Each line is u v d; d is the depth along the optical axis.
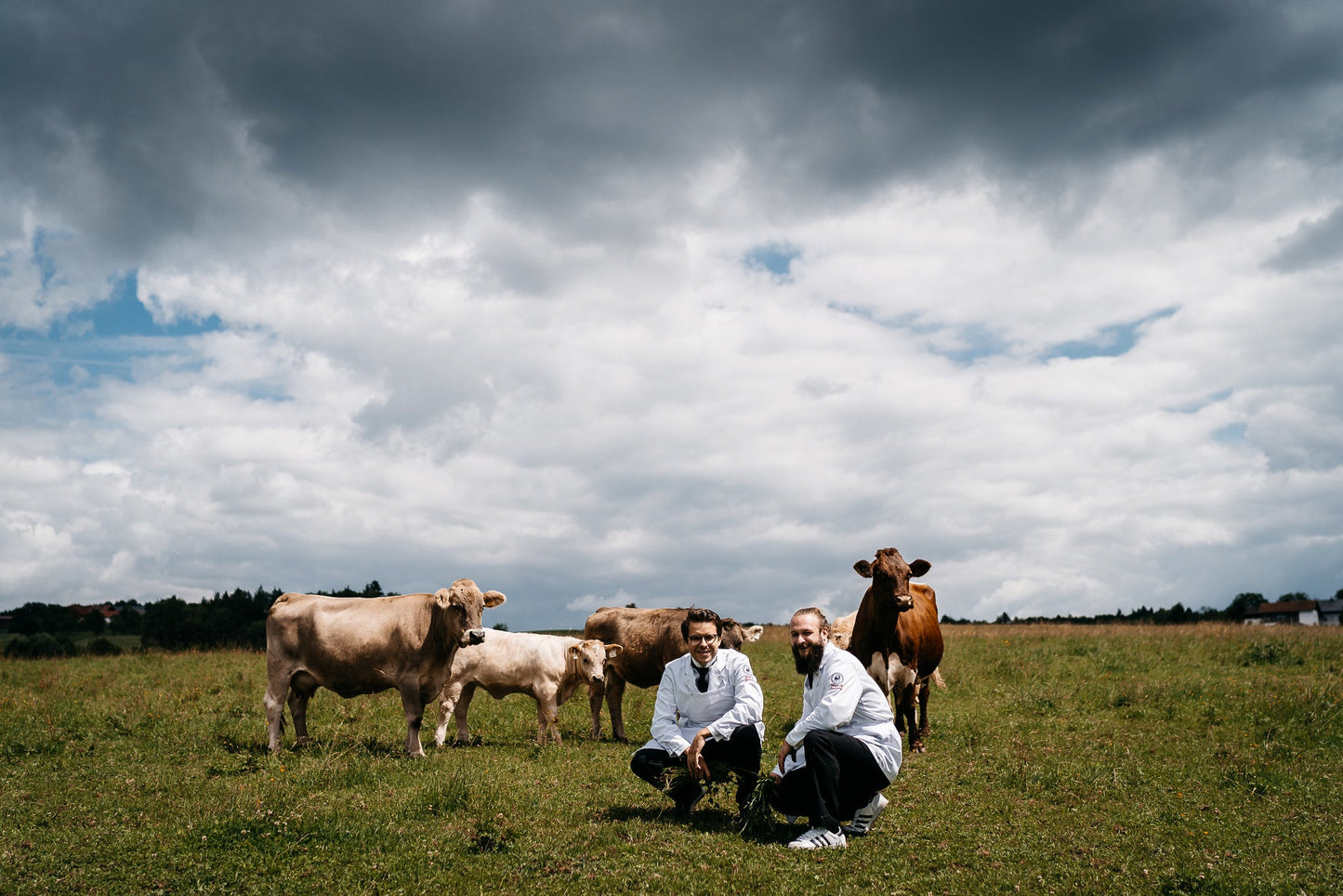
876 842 5.98
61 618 85.00
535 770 8.75
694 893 4.98
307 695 10.45
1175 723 11.20
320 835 6.09
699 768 6.12
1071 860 5.61
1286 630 24.91
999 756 9.09
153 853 5.74
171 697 14.45
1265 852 5.82
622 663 11.69
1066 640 23.28
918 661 10.49
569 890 5.07
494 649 10.96
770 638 27.31
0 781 8.23
